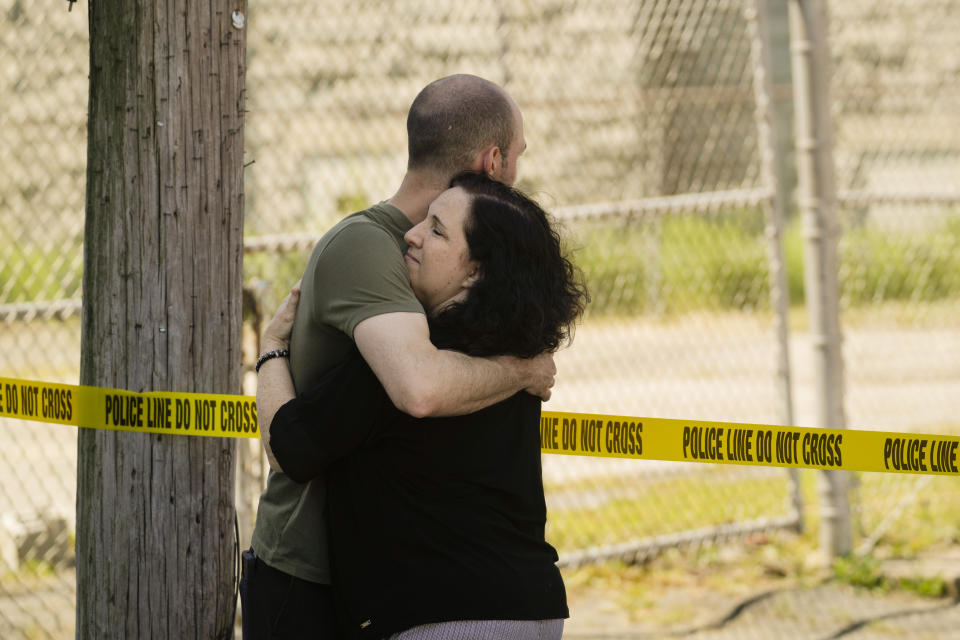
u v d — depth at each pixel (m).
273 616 8.84
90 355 9.55
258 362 8.94
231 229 9.49
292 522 8.81
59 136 27.95
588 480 24.61
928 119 31.44
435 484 8.03
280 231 31.56
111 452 9.53
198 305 9.38
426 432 8.01
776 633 17.02
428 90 9.13
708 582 19.22
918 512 22.44
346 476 8.27
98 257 9.39
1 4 27.69
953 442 11.51
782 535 21.27
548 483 24.47
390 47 30.41
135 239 9.24
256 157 32.03
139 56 9.05
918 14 29.33
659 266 42.22
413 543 8.00
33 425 27.20
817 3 19.45
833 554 19.77
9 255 25.30
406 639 7.96
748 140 38.69
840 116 31.50
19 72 27.66
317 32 30.39
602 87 33.50
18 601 17.61
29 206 27.41
